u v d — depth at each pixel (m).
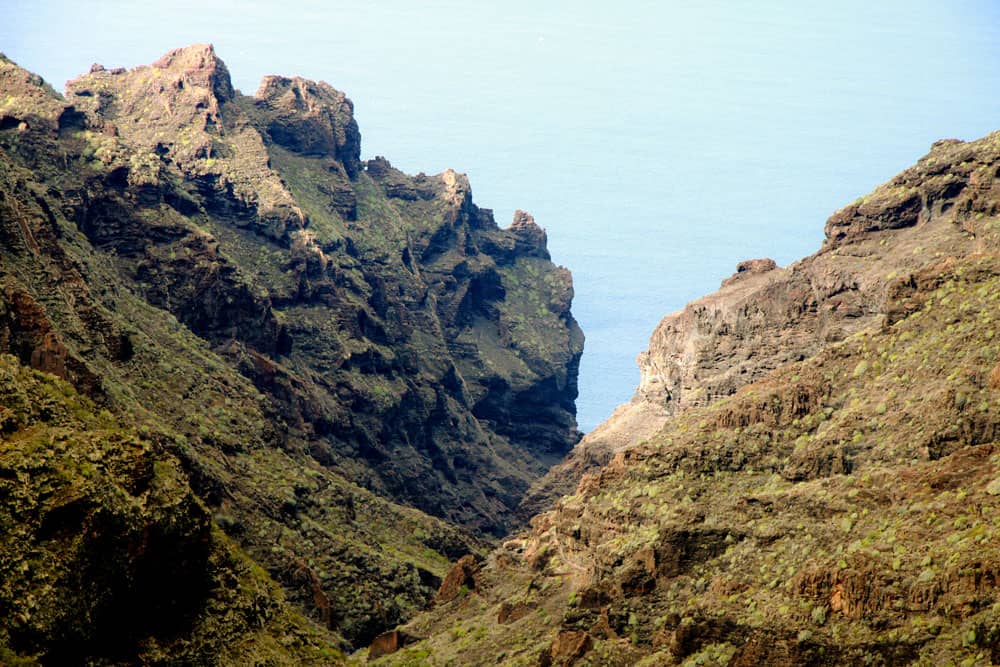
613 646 183.62
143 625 165.38
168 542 167.88
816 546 178.75
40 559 152.25
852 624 157.75
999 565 153.25
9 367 173.25
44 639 149.88
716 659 163.62
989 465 179.62
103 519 157.38
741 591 173.75
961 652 148.75
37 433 163.50
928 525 169.75
